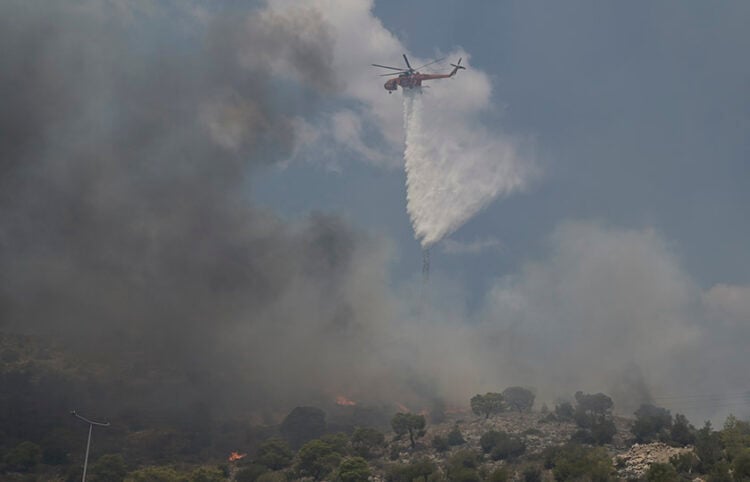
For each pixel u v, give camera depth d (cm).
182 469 14225
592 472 10006
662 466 9281
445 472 11512
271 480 12262
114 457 13488
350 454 13450
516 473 11144
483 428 14500
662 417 12925
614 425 13550
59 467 14038
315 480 12312
